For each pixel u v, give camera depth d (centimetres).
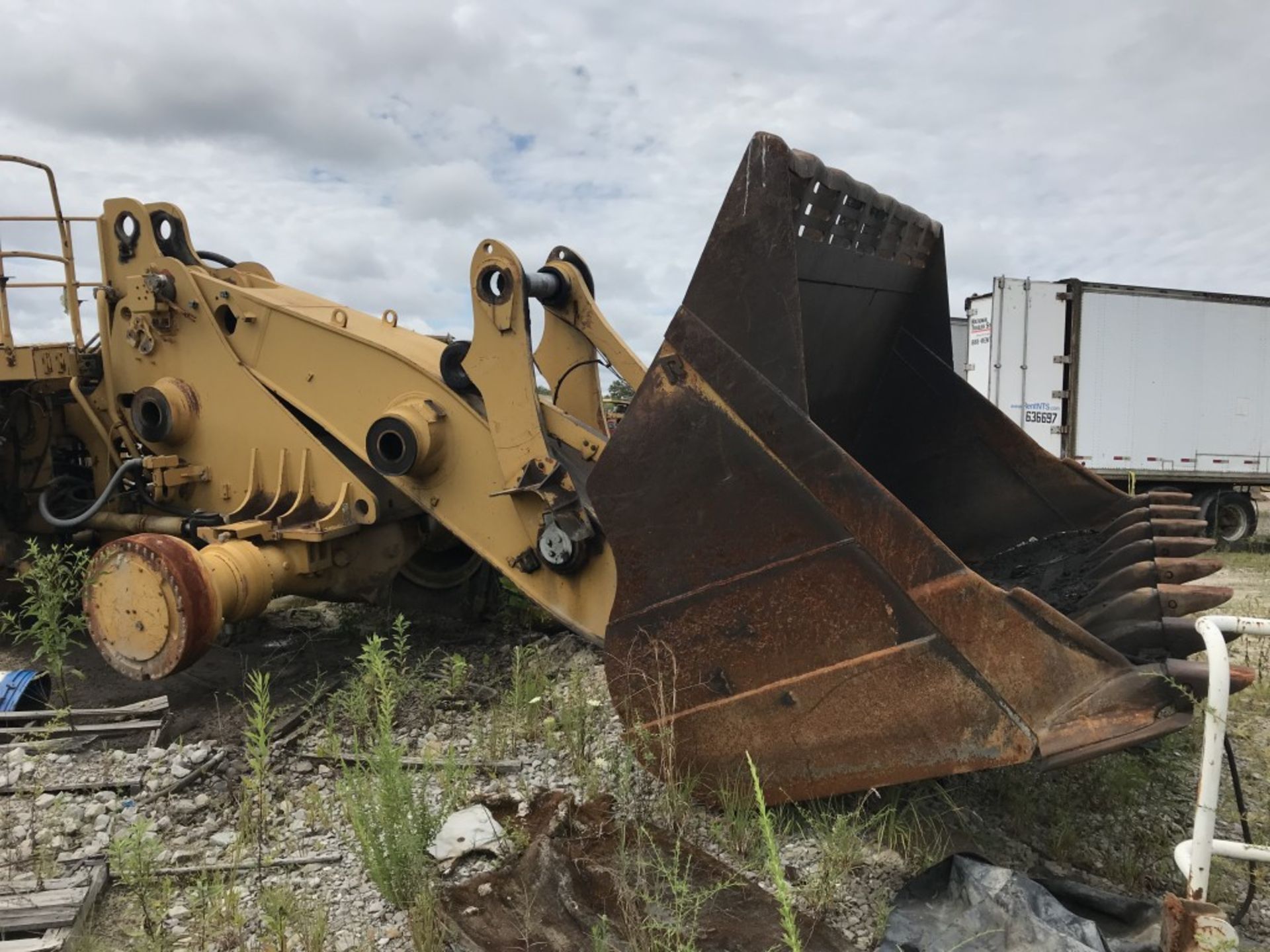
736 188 331
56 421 618
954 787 404
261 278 598
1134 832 379
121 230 559
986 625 295
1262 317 1446
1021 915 280
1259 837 371
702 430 340
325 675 550
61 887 336
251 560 489
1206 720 255
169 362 560
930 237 491
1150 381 1408
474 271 456
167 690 528
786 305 323
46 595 478
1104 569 387
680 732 354
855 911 313
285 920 303
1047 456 484
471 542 486
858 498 314
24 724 476
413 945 301
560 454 475
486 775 423
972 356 1458
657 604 353
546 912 306
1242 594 943
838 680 321
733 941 290
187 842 375
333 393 518
